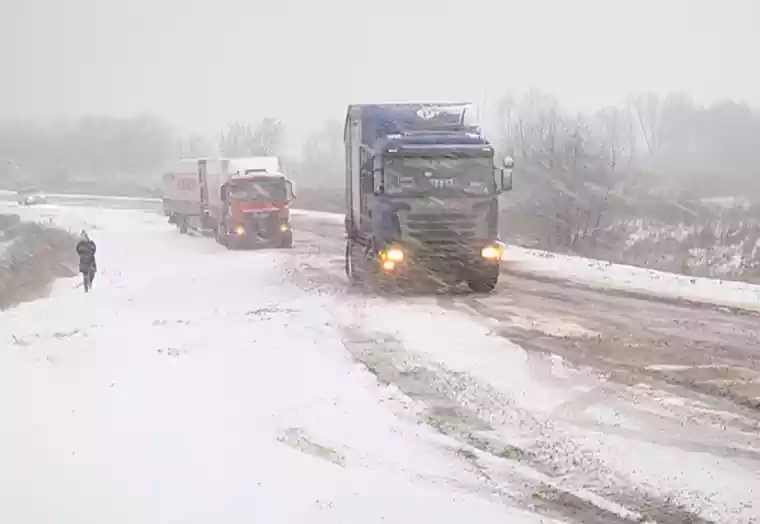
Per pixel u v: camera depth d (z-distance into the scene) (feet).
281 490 24.99
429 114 65.82
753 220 121.19
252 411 33.32
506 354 42.75
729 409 33.14
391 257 60.80
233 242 111.96
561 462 27.48
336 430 30.94
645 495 24.68
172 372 40.14
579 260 86.84
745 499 24.27
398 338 47.09
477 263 61.62
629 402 34.14
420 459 27.91
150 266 93.81
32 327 55.93
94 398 35.81
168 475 26.40
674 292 64.23
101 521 23.08
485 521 22.77
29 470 27.14
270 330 50.14
